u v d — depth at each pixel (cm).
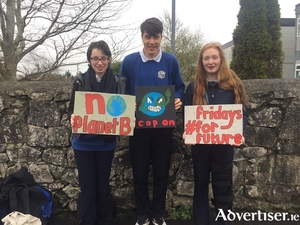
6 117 283
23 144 286
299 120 271
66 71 516
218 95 233
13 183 265
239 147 280
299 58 1878
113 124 228
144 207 262
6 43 419
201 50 234
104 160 238
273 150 279
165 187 257
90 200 240
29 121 284
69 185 288
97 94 225
